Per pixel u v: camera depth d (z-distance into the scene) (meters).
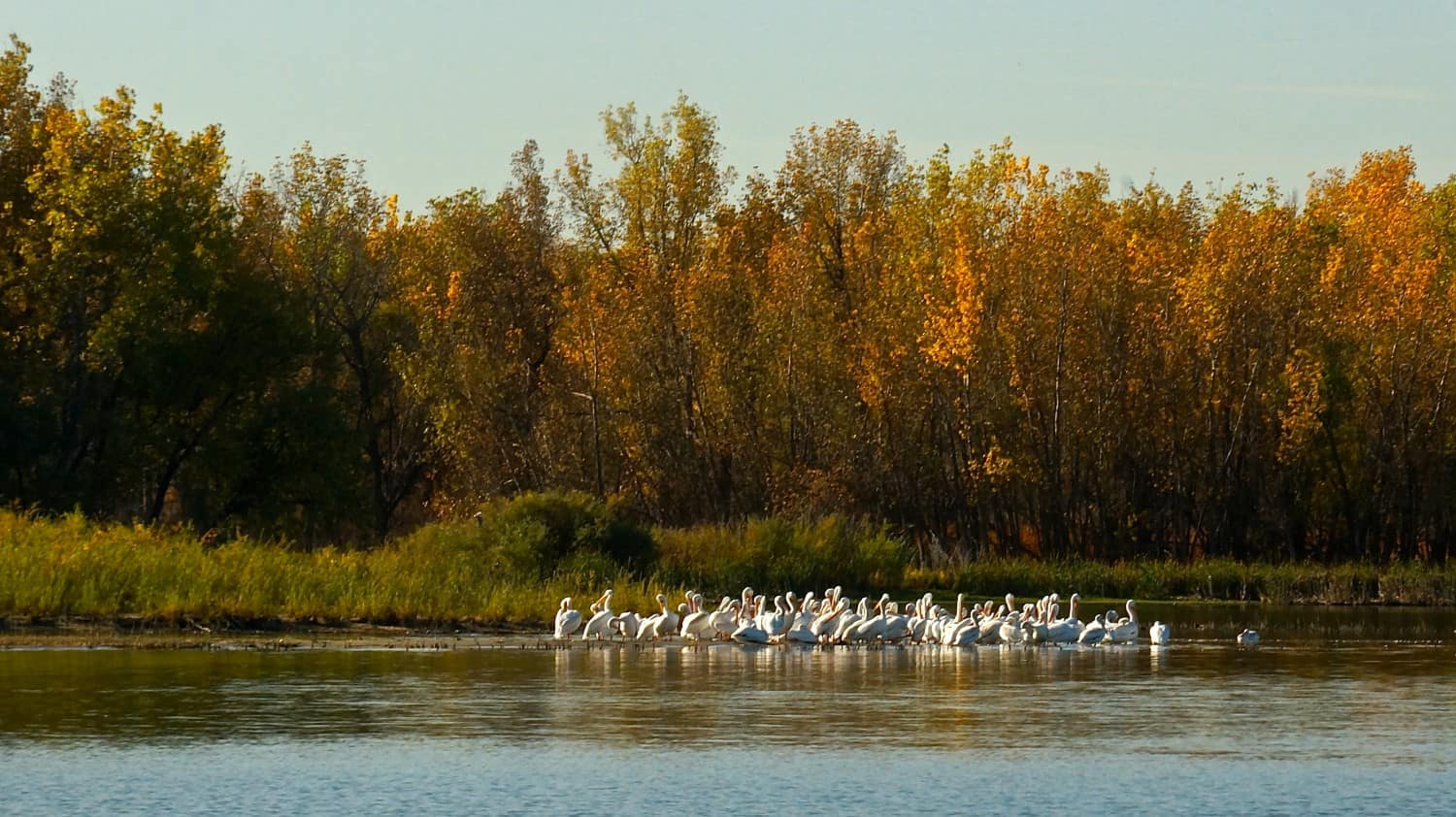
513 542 50.44
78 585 39.41
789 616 40.19
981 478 73.19
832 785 19.06
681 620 43.69
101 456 66.62
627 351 74.75
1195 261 74.12
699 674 30.20
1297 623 48.38
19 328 67.69
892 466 74.00
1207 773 19.80
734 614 41.16
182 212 67.44
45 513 60.91
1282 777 19.59
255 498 70.81
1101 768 20.06
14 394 64.25
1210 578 62.91
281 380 72.44
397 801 18.22
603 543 52.25
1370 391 74.19
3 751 20.97
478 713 24.36
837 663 33.31
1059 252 71.31
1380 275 73.44
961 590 60.75
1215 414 75.06
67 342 68.25
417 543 51.97
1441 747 21.64
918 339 71.94
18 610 37.91
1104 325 72.81
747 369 74.75
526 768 19.97
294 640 36.41
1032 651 37.31
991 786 19.06
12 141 69.69
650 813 17.64
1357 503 75.81
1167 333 72.19
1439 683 29.25
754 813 17.69
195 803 18.05
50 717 23.67
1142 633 44.41
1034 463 72.62
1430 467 74.50
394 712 24.39
